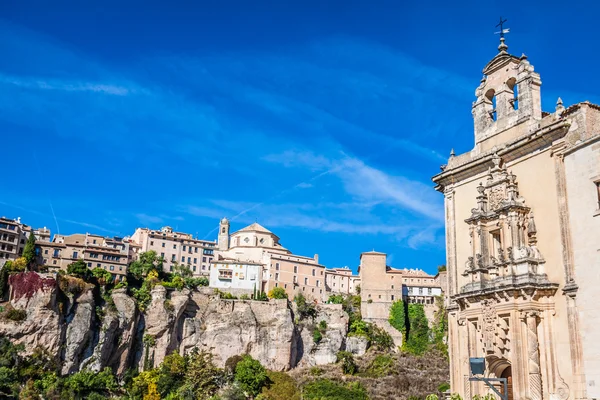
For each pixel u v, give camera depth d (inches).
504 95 1971.0
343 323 7190.0
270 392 5590.6
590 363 1537.9
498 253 1779.0
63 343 5477.4
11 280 5526.6
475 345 1836.9
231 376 5851.4
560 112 1748.3
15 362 5034.5
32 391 4832.7
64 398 4960.6
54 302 5492.1
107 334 5812.0
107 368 5649.6
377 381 6127.0
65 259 6845.5
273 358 6589.6
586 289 1574.8
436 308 7500.0
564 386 1590.8
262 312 6919.3
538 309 1658.5
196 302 6860.2
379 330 7357.3
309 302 7485.2
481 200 1889.8
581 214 1620.3
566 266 1632.6
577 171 1651.1
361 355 6993.1
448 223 2079.2
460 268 1999.3
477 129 2050.9
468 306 1868.8
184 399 5334.6
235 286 7568.9
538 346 1646.2
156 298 6471.5
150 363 6181.1
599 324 1528.1
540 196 1745.8
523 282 1659.7
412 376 6250.0
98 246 7135.8
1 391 4660.4
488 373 1781.5
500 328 1716.3
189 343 6565.0
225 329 6614.2
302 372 6471.5
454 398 1649.9
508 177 1820.9
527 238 1753.2
